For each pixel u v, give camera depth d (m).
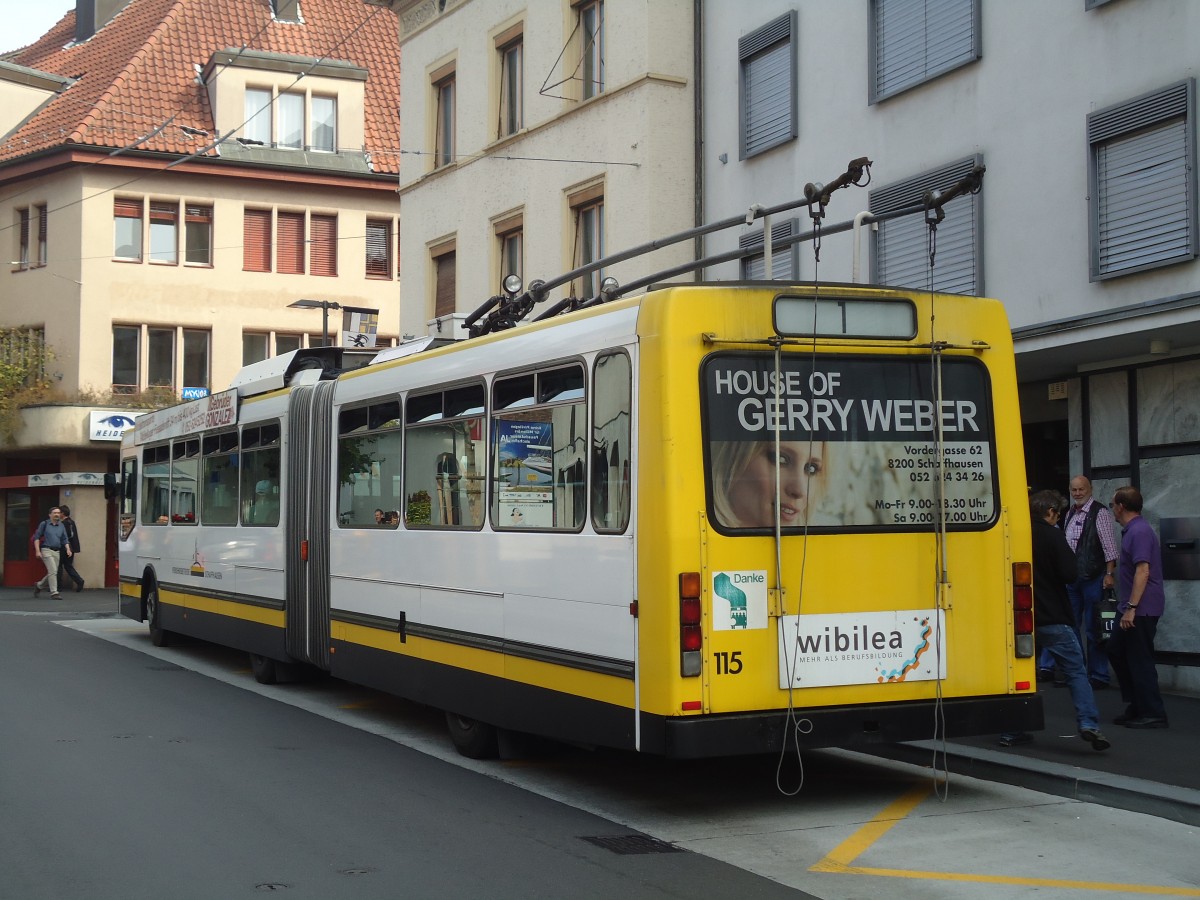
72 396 32.44
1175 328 11.60
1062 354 13.06
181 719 12.01
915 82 14.98
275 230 34.84
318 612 12.73
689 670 7.50
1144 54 12.38
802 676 7.75
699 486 7.62
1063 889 6.54
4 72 34.66
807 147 16.67
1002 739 9.87
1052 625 9.55
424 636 10.49
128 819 7.93
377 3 25.53
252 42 36.59
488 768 9.73
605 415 8.16
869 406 8.10
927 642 8.09
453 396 10.17
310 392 13.16
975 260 14.14
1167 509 12.95
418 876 6.69
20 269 34.12
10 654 17.62
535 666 8.86
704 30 18.67
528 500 9.02
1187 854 7.21
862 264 15.73
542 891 6.42
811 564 7.82
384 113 36.91
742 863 7.00
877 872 6.82
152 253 33.72
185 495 17.19
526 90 21.53
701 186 18.61
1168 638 12.99
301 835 7.57
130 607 19.73
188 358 34.09
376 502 11.50
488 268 22.58
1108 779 8.52
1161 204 12.22
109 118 33.47
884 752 10.17
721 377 7.77
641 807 8.39
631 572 7.82
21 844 7.30
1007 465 8.43
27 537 34.53
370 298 35.69
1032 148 13.55
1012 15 13.77
